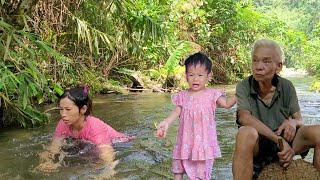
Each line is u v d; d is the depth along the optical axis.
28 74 3.60
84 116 3.06
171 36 8.56
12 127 3.81
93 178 2.33
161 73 8.02
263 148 2.15
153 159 2.72
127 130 3.58
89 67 6.83
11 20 3.98
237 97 2.28
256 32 11.80
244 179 1.97
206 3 10.19
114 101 5.71
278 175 1.99
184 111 2.30
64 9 4.91
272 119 2.25
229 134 3.48
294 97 2.26
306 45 14.27
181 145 2.28
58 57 3.86
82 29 4.78
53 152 2.85
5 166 2.58
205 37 10.13
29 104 3.87
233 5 10.68
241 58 11.22
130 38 5.44
